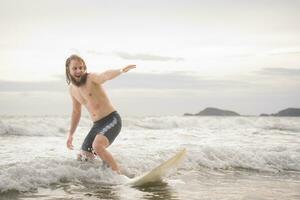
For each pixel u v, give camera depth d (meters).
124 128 16.75
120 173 5.00
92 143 5.24
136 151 6.47
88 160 5.29
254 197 4.12
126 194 4.18
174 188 4.54
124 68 5.08
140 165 5.63
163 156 6.15
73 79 5.23
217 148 6.71
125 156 5.92
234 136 11.34
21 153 6.54
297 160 6.51
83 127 14.97
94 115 5.26
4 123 12.91
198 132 13.49
